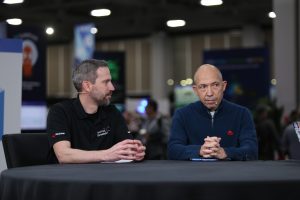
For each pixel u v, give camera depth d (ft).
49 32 57.67
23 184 5.59
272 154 24.47
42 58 23.31
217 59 34.78
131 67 76.18
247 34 65.36
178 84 73.15
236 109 9.34
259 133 24.27
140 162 7.63
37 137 8.59
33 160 8.44
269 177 5.20
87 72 8.49
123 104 43.65
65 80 79.92
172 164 7.07
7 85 10.50
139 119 33.19
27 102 22.82
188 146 8.68
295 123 8.53
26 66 22.86
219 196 4.87
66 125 8.39
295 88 34.27
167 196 4.87
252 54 33.83
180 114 9.44
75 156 7.75
